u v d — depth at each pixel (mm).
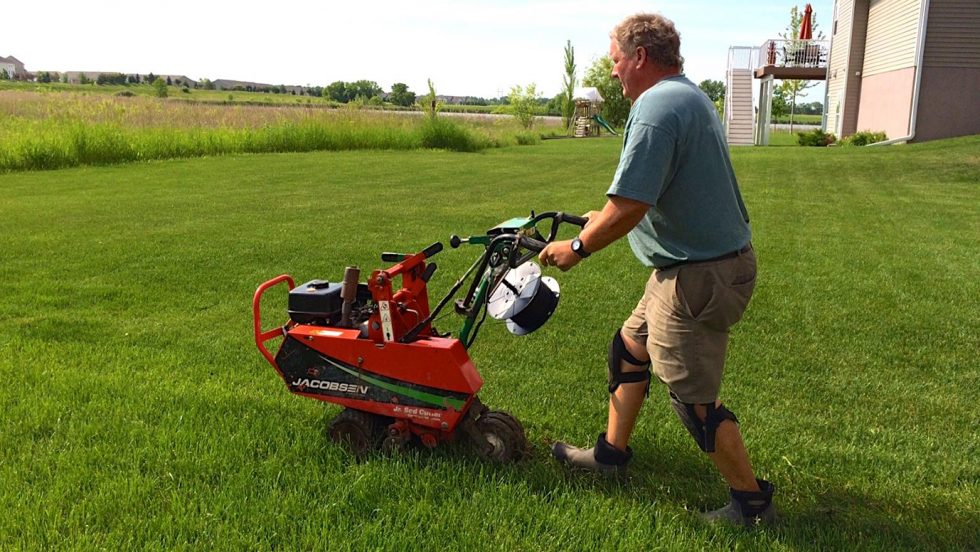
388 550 2596
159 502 2861
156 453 3229
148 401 3803
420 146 25734
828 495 3117
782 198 12430
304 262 7301
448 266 7168
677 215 2688
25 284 6340
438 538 2670
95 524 2713
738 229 2732
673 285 2734
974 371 4562
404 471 3107
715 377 2775
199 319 5480
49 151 16531
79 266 7043
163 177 14969
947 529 2838
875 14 26688
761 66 32656
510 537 2676
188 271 6902
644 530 2746
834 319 5590
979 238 8906
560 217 3137
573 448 3338
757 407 4000
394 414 3260
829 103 31484
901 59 24219
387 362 3215
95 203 11188
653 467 3328
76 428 3463
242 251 7758
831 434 3699
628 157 2602
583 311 5777
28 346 4691
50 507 2777
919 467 3322
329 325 3453
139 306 5797
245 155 21016
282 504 2861
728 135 31984
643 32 2764
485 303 3184
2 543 2568
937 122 23266
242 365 4492
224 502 2855
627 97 2938
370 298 3633
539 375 4430
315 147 23422
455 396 3154
